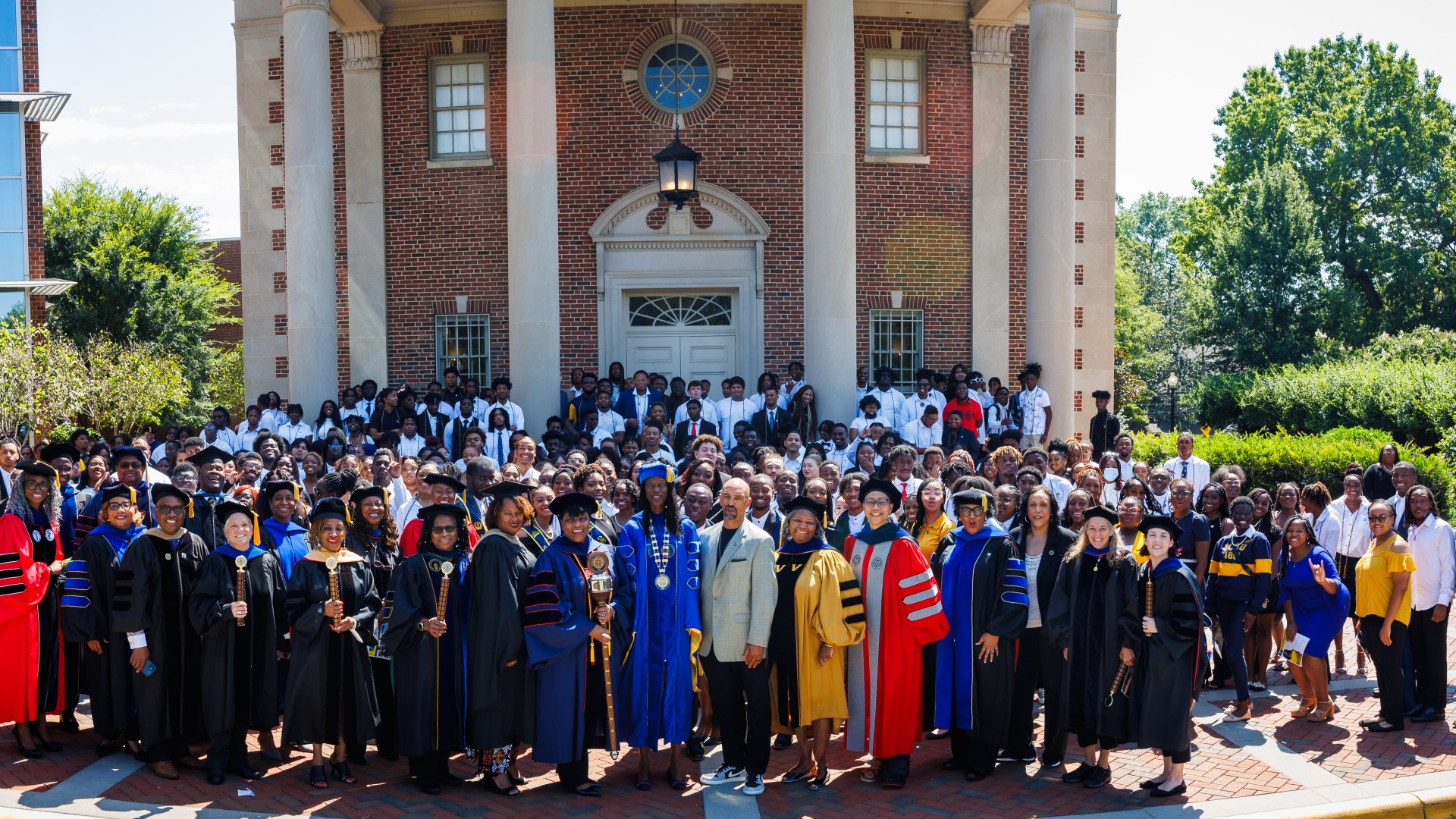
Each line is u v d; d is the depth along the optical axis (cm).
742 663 760
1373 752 833
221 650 753
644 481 775
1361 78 5050
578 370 1677
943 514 859
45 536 842
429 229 1925
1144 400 5191
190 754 826
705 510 796
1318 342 4103
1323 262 4812
